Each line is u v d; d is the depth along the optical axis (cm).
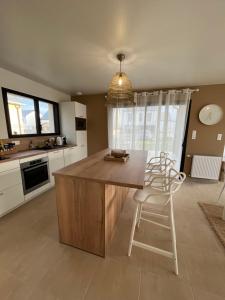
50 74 275
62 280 125
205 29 147
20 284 122
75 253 152
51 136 375
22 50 189
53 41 170
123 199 235
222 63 222
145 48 183
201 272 133
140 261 143
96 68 245
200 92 335
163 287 120
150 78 290
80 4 118
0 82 249
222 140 338
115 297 112
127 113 384
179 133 351
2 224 196
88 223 145
